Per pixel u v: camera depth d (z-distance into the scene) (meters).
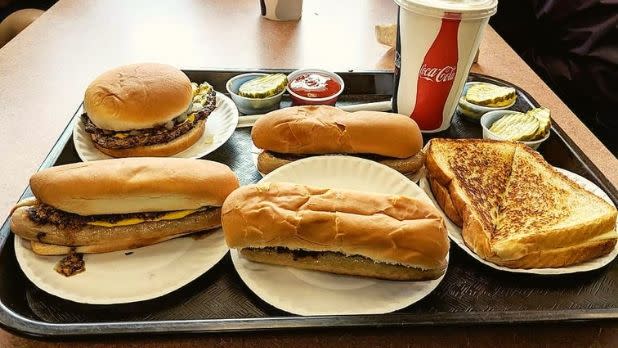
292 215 0.28
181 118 0.39
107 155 0.37
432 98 0.40
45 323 0.25
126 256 0.29
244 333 0.25
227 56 0.53
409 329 0.26
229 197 0.29
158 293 0.27
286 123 0.36
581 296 0.29
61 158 0.36
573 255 0.29
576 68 0.68
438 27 0.35
